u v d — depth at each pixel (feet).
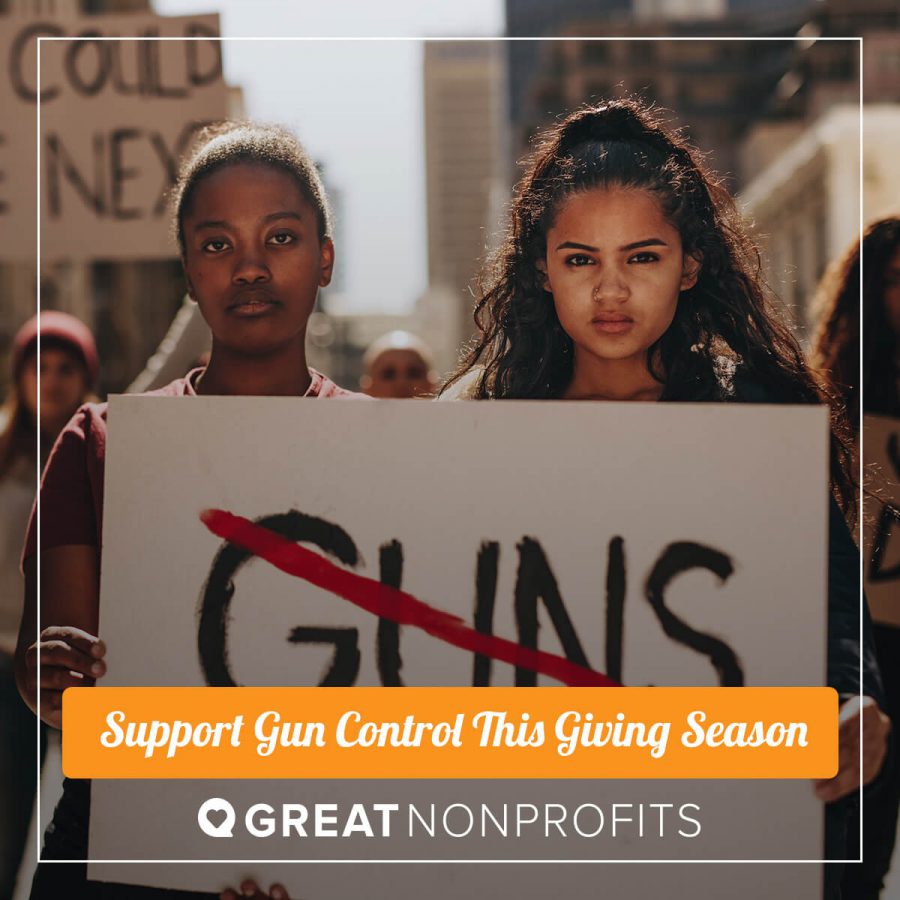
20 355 13.82
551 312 7.77
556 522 6.45
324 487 6.49
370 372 18.22
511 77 460.55
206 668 6.45
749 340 7.57
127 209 16.10
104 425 7.33
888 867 9.53
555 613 6.42
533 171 7.61
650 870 6.29
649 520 6.43
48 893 7.13
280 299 7.61
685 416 6.45
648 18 243.60
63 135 16.14
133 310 87.45
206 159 7.68
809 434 6.42
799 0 240.32
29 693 6.93
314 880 6.35
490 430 6.48
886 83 145.69
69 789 7.30
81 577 7.18
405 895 6.33
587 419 6.46
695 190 7.42
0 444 13.89
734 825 6.31
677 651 6.39
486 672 6.40
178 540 6.49
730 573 6.40
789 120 156.25
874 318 10.69
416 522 6.46
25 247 16.08
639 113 7.46
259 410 6.51
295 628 6.45
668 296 7.23
